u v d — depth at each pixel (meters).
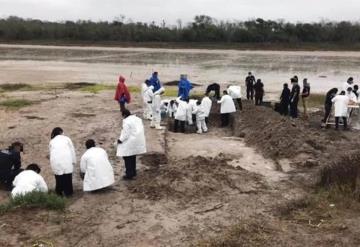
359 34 88.06
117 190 12.06
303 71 48.66
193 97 25.50
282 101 22.38
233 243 9.05
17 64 54.22
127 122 12.62
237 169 13.58
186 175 12.43
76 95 29.20
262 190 11.98
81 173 12.23
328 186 11.97
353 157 13.70
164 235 9.51
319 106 27.06
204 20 100.12
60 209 10.73
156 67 52.31
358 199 11.11
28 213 10.43
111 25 105.94
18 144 12.73
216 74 45.25
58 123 20.19
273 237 9.35
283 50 81.38
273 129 17.52
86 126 19.61
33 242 9.20
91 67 51.78
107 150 15.94
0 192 12.33
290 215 10.51
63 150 11.72
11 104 24.80
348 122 21.72
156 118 19.30
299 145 15.89
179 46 88.25
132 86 35.12
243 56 69.38
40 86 34.38
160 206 10.86
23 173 11.35
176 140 18.27
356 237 9.34
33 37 100.06
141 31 96.50
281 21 93.19
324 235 9.45
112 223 10.08
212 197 11.37
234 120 21.25
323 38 88.38
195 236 9.43
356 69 50.94
